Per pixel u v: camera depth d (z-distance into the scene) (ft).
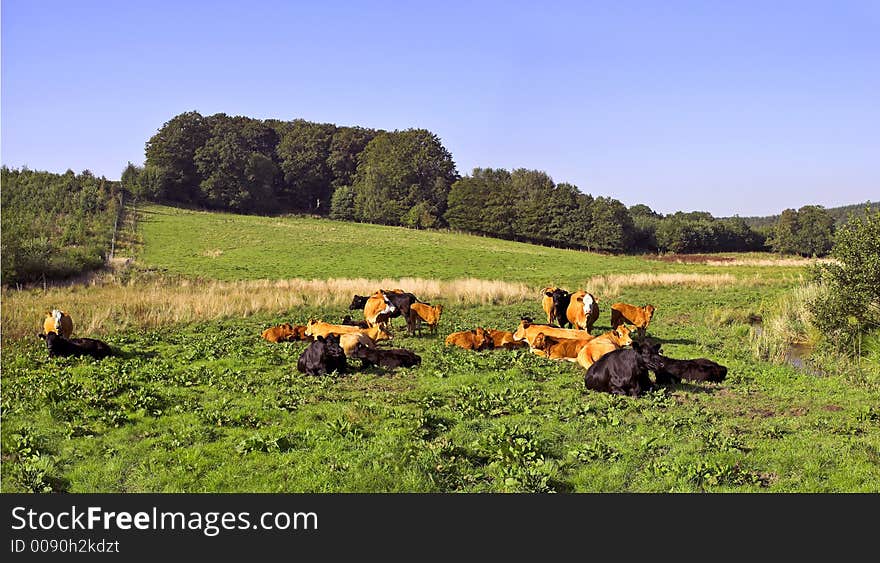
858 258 57.62
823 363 53.06
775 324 67.10
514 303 95.55
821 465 28.45
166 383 42.06
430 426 33.47
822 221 344.90
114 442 30.73
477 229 332.80
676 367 45.01
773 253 350.23
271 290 98.89
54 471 27.78
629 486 26.71
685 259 268.41
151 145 370.53
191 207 348.59
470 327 70.59
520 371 46.39
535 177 422.82
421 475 26.94
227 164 360.48
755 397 40.86
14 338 55.52
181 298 82.12
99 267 154.30
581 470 27.86
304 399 38.34
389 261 191.93
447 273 168.55
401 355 47.60
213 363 48.96
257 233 250.16
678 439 31.48
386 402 38.01
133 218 266.57
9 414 34.37
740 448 30.30
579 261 211.20
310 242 229.66
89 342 50.47
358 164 424.87
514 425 33.37
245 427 32.83
